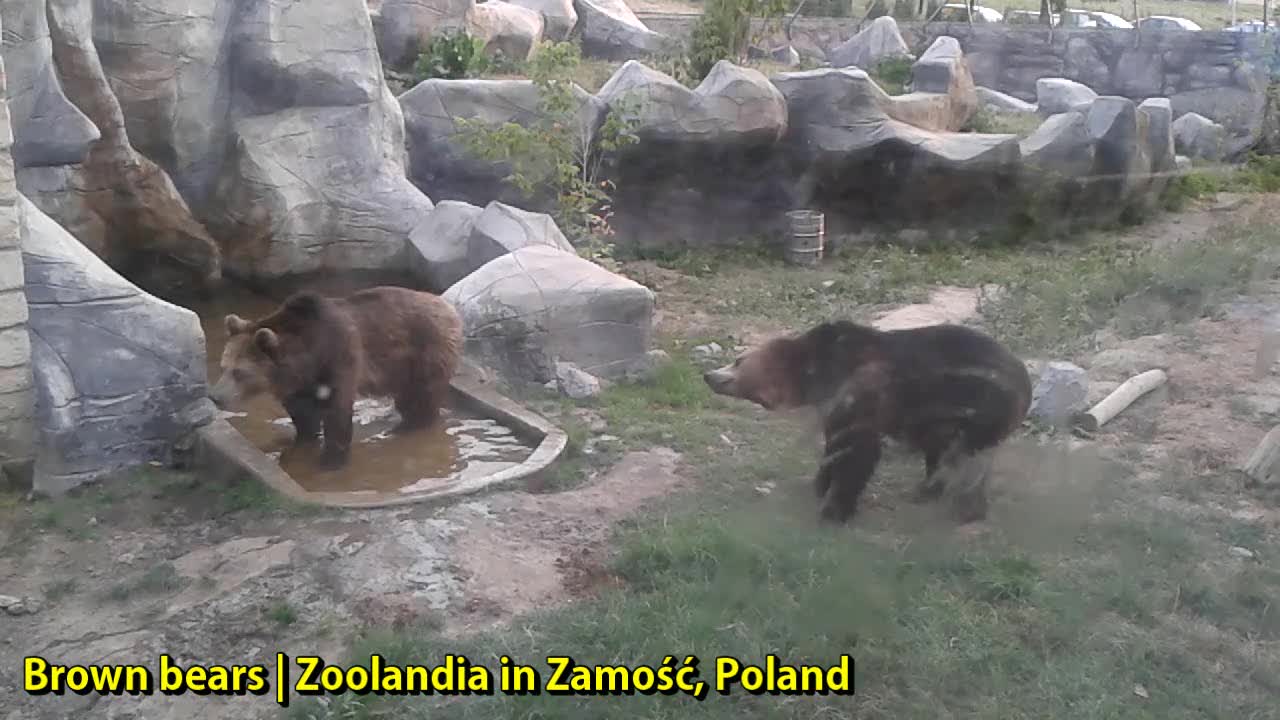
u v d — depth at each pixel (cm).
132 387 727
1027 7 2673
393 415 815
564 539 620
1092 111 1549
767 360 664
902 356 632
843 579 557
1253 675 510
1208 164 1814
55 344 707
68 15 938
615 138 1289
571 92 1251
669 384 880
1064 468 710
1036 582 567
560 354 877
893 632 523
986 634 525
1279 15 2342
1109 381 870
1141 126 1552
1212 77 2070
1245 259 1194
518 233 1020
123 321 723
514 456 741
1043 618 541
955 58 1762
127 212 1016
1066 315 1026
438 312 770
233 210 1087
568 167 1188
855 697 483
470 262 1055
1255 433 782
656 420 806
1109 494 680
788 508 663
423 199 1159
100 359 715
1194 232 1466
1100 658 513
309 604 554
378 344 739
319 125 1123
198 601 565
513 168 1265
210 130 1115
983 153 1420
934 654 508
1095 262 1254
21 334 695
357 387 721
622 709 468
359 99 1145
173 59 1062
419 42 1714
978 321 1023
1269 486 704
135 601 572
